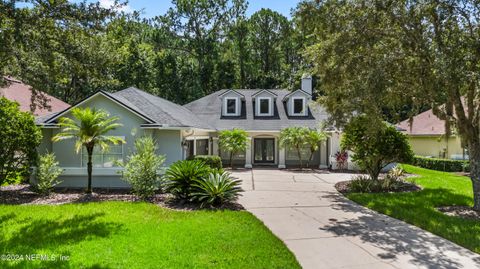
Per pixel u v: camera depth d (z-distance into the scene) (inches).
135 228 285.6
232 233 275.3
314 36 451.2
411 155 528.1
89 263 208.8
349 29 343.3
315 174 722.8
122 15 319.0
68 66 320.2
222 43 1622.8
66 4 288.4
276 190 511.5
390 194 467.8
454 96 354.0
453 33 327.0
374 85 325.4
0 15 269.4
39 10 285.3
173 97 1348.4
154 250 232.4
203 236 265.4
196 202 399.5
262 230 286.7
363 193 480.7
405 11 331.6
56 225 293.6
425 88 347.3
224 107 947.3
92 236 262.5
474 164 374.3
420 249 251.0
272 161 934.4
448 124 377.7
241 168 847.7
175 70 1363.2
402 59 341.4
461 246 258.1
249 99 1006.4
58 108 802.8
